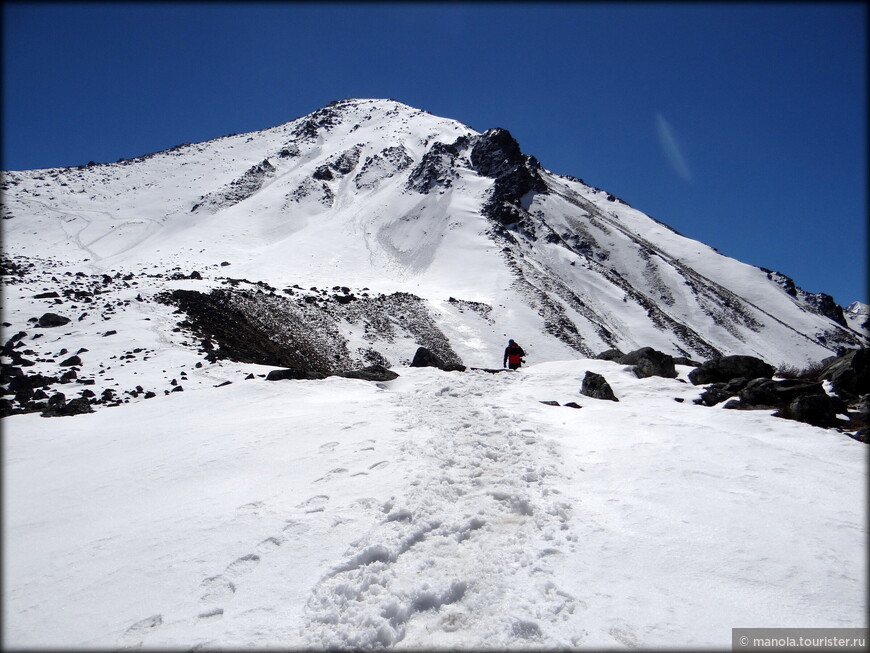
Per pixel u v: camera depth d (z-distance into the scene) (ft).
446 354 142.00
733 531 18.89
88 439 35.40
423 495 23.07
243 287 134.31
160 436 34.68
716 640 13.58
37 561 19.65
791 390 38.09
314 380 50.93
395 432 32.73
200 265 211.82
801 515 19.98
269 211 320.09
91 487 26.61
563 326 179.32
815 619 14.14
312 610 16.11
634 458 27.12
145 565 18.81
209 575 17.99
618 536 19.17
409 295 177.47
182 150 520.42
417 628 15.47
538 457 27.53
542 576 17.13
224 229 285.23
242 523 21.52
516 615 15.34
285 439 32.09
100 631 15.48
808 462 25.63
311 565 18.37
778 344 278.26
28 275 118.21
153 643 14.82
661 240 430.61
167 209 339.98
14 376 52.60
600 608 15.31
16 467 30.48
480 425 33.86
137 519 22.63
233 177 419.33
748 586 15.71
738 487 22.86
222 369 61.67
